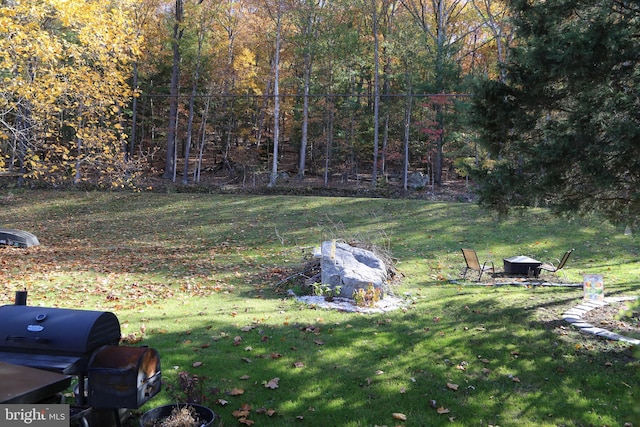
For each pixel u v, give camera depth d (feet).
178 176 117.91
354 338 23.89
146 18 97.76
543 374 19.72
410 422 15.78
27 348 12.05
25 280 38.04
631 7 24.35
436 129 102.83
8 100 38.14
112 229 66.13
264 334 24.12
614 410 16.70
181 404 13.80
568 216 27.71
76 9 34.37
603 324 26.11
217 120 122.21
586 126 24.30
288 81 118.73
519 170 27.17
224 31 114.93
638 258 47.19
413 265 46.06
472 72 106.83
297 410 16.31
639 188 24.41
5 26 32.12
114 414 13.12
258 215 70.90
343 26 106.32
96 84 38.63
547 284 37.52
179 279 40.32
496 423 15.89
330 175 119.85
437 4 123.75
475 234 57.47
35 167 39.88
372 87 132.57
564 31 25.05
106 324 12.87
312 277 37.01
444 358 21.34
